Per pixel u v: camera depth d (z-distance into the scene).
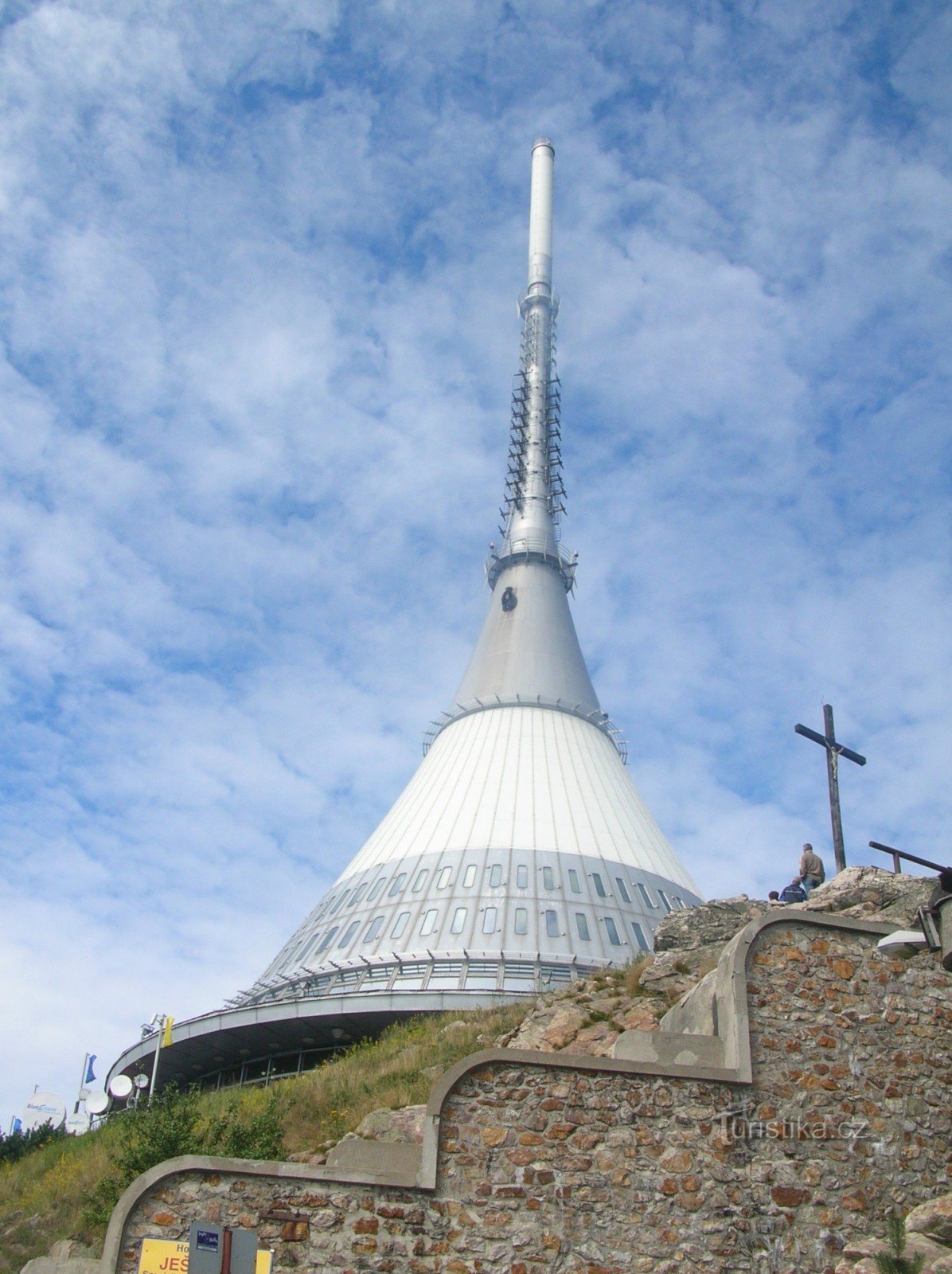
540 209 105.56
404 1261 17.39
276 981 59.34
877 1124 19.48
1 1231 29.16
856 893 26.25
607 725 80.12
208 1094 40.66
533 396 95.19
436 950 56.09
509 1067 18.98
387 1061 34.38
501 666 80.38
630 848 66.69
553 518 90.56
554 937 57.09
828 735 32.09
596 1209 18.03
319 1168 17.98
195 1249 14.92
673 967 27.34
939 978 20.97
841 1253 18.28
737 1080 19.34
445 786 70.62
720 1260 17.92
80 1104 45.50
